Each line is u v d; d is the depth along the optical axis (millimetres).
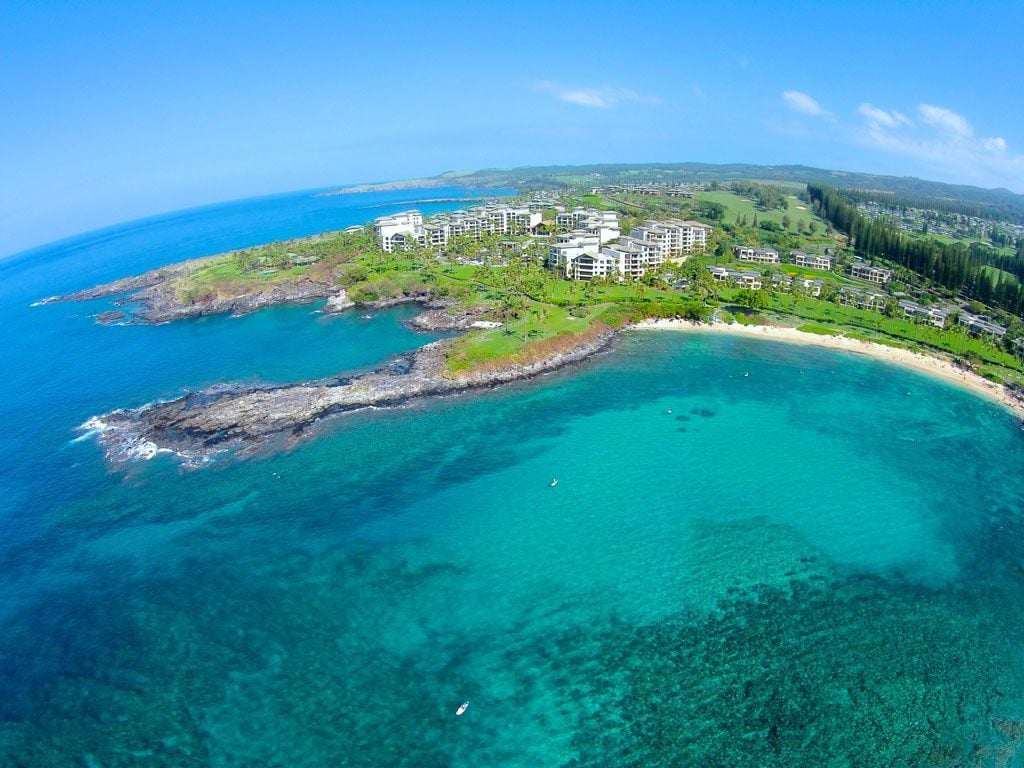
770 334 181250
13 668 67625
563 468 108312
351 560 84312
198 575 81812
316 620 73750
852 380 148750
